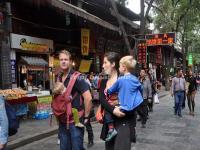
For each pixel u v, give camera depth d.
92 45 23.20
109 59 5.66
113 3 20.06
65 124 5.46
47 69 18.53
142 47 24.95
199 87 43.44
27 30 17.06
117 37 27.33
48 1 13.66
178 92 16.05
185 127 12.99
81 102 5.51
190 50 55.91
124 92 5.43
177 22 36.72
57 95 5.45
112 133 5.45
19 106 13.97
